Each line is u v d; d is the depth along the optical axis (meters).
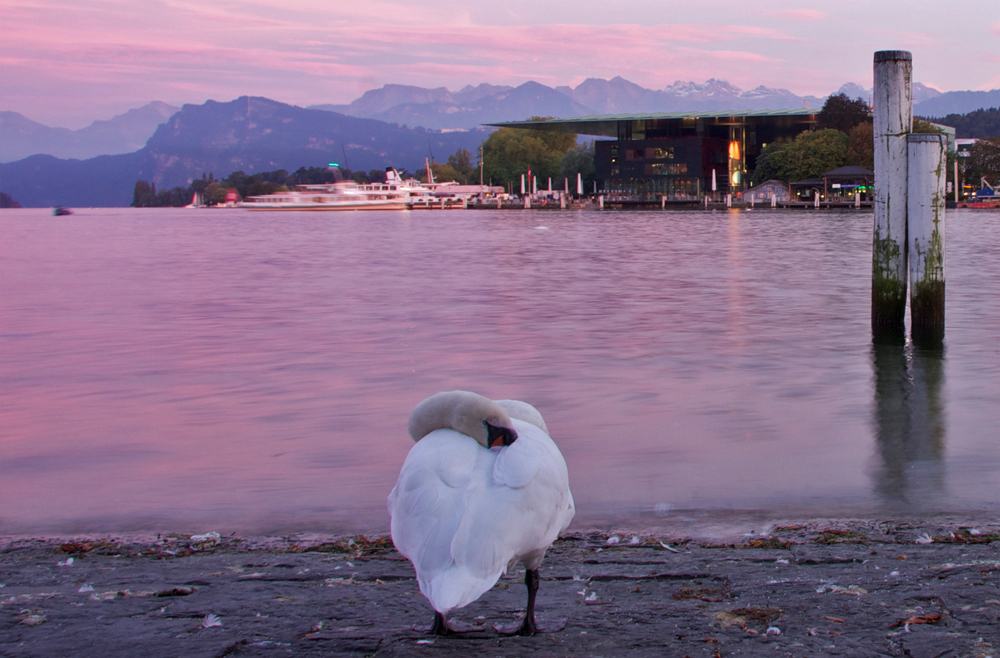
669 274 35.16
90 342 19.03
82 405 12.66
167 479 8.66
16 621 4.71
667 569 5.65
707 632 4.43
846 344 17.31
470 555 3.60
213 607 4.96
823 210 137.00
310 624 4.67
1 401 13.00
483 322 21.52
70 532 7.00
